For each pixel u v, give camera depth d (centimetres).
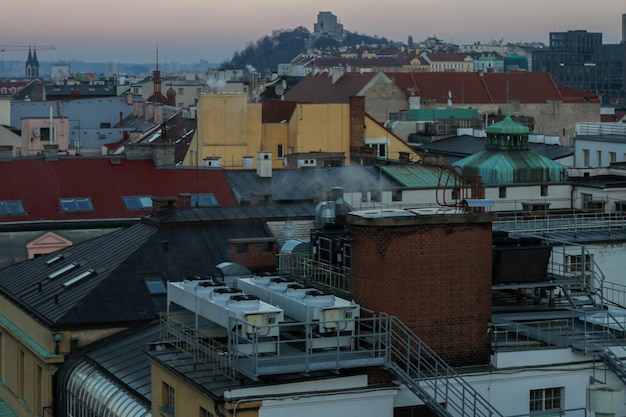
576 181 11775
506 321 5988
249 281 6047
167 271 7856
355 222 5606
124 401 6294
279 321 5322
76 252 8581
